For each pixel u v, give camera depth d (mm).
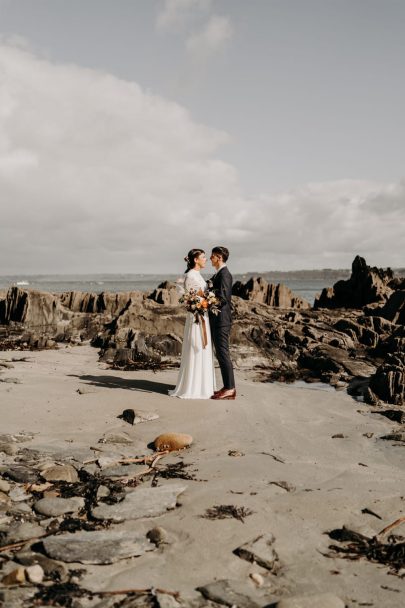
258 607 2719
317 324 13930
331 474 4793
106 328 13711
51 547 3240
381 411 7480
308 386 9492
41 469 4668
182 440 5547
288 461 5148
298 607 2645
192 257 7602
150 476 4668
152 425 6273
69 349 12438
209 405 7137
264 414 6973
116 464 4949
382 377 8258
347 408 7688
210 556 3264
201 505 4008
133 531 3561
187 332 7602
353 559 3270
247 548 3297
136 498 4062
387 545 3428
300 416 7102
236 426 6352
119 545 3316
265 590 2912
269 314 15297
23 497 4086
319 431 6375
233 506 3977
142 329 12766
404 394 8031
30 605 2697
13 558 3164
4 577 2924
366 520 3801
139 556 3252
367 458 5355
